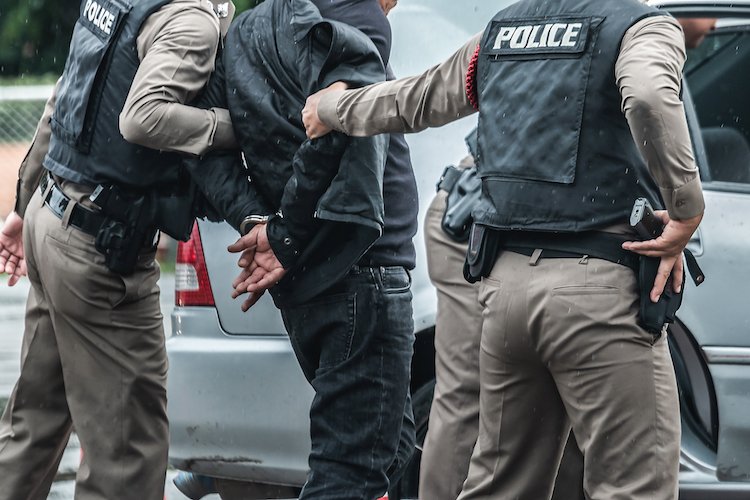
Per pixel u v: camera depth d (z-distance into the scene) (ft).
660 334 39.88
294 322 44.86
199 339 54.65
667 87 37.11
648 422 39.24
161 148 43.60
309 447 53.31
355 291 43.70
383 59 44.50
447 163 57.11
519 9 41.39
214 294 54.39
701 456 55.42
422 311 55.67
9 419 49.78
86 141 45.50
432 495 51.19
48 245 46.32
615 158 38.96
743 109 59.41
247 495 57.62
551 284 39.52
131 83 45.09
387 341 44.24
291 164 43.34
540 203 39.58
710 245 55.21
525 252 40.34
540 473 42.45
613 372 39.11
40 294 48.57
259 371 53.62
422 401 56.49
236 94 43.80
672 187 37.65
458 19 59.62
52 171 46.37
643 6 39.01
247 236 43.73
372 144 42.39
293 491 57.77
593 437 39.81
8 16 239.50
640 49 37.76
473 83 41.86
